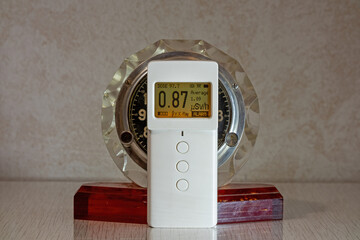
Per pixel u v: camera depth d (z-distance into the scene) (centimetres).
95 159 96
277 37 94
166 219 61
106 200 66
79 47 94
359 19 95
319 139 96
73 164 96
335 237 59
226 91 71
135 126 70
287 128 96
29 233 60
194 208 61
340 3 95
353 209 74
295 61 95
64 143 96
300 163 96
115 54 94
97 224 65
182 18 94
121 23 94
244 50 94
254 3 94
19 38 94
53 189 88
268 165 96
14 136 96
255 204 66
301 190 88
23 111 95
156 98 60
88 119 95
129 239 58
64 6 94
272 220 67
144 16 94
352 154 96
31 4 94
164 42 71
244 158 72
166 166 61
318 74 95
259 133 96
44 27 94
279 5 94
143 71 70
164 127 60
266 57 95
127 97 70
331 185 93
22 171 96
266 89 95
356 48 95
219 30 94
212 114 60
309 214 71
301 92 95
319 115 96
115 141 70
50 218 68
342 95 96
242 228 63
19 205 76
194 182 61
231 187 69
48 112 95
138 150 70
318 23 95
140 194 66
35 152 96
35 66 94
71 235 60
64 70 94
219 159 71
